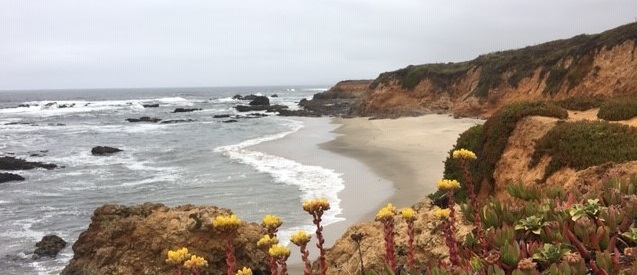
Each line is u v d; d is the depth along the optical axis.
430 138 34.66
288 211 17.88
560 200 4.71
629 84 33.56
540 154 11.65
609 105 13.95
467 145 15.43
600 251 3.38
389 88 65.31
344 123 55.06
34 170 30.91
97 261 11.94
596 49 37.88
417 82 63.44
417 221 7.04
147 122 66.00
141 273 11.46
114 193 23.50
